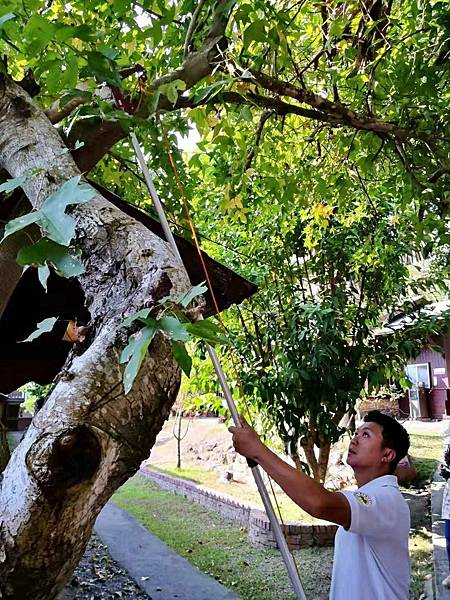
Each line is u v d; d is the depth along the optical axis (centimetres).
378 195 530
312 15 383
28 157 123
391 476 198
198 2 235
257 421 565
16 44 189
